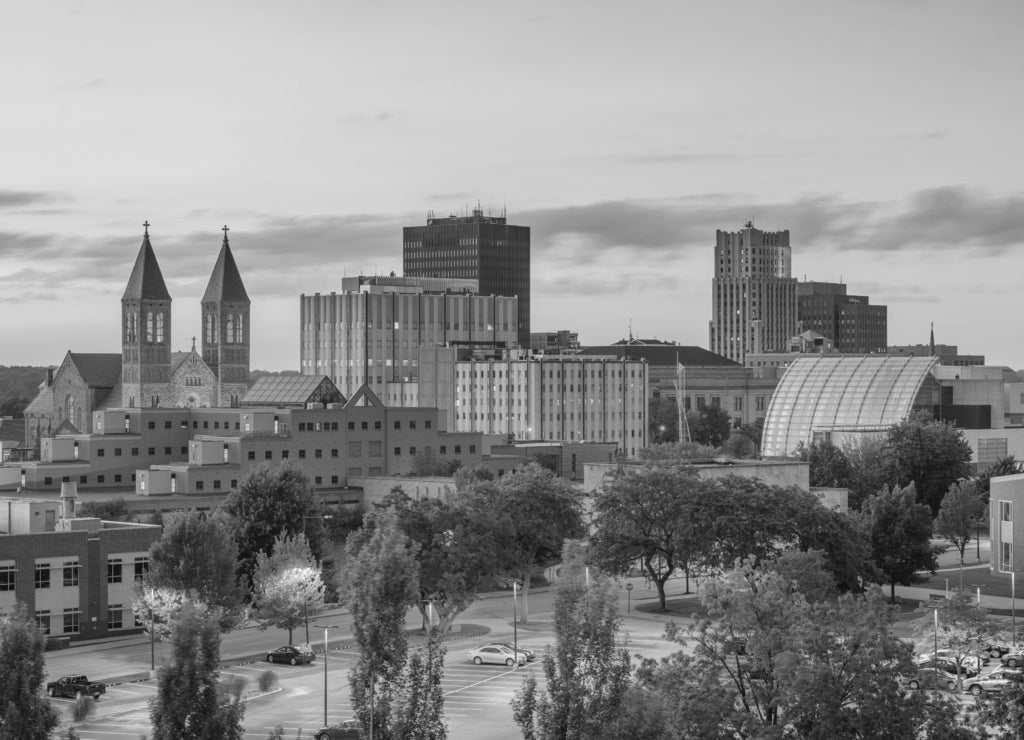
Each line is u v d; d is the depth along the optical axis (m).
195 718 121.25
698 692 119.19
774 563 183.00
